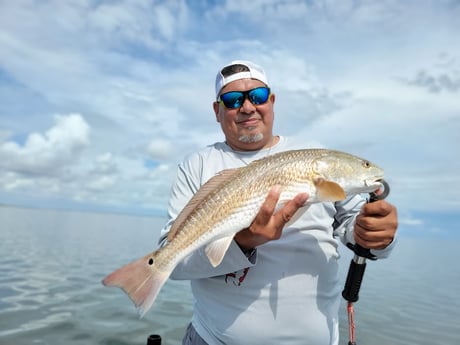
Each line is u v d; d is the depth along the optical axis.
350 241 0.79
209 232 0.70
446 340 1.67
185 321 1.72
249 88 0.85
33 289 2.12
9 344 1.30
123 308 1.84
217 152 0.91
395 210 0.65
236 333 0.73
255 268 0.74
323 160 0.73
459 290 3.08
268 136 0.90
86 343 1.37
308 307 0.74
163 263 0.69
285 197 0.70
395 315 2.03
